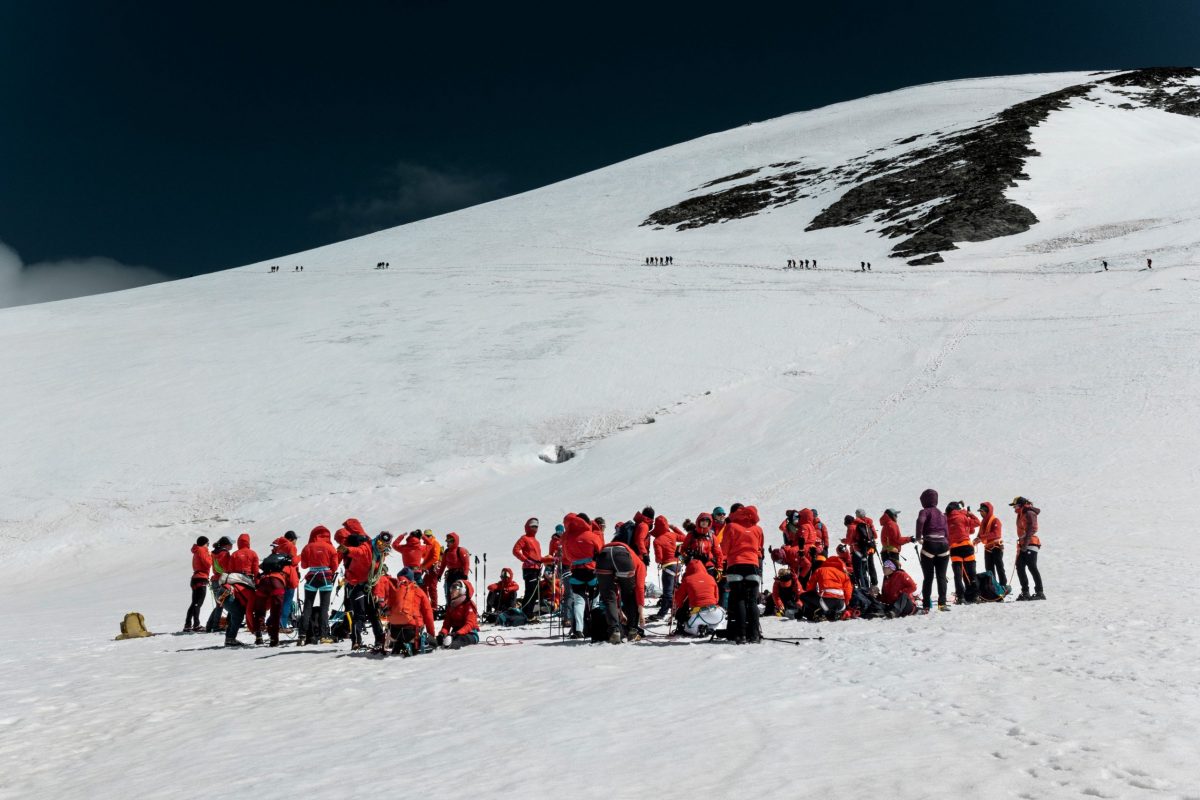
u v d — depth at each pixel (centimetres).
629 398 4675
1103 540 1930
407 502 3891
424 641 1120
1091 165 8906
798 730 557
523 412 4681
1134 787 406
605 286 7444
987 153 9581
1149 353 3762
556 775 484
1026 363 4044
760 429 3984
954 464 3062
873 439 3534
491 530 2981
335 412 4878
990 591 1417
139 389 5412
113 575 3378
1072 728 520
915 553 1741
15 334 7262
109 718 797
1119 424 3111
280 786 507
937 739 514
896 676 728
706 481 3378
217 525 3859
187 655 1248
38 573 3541
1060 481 2684
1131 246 5962
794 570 1409
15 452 4591
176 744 667
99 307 8812
